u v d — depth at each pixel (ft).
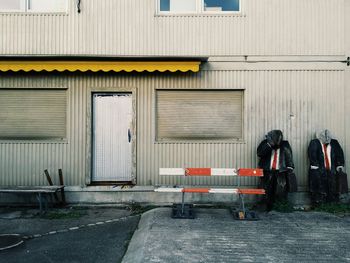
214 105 30.63
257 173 26.09
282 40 30.42
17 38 30.32
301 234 21.62
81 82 30.12
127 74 30.19
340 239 20.83
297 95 30.40
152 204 29.60
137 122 30.19
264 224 23.61
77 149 30.07
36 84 30.01
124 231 22.85
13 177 29.89
